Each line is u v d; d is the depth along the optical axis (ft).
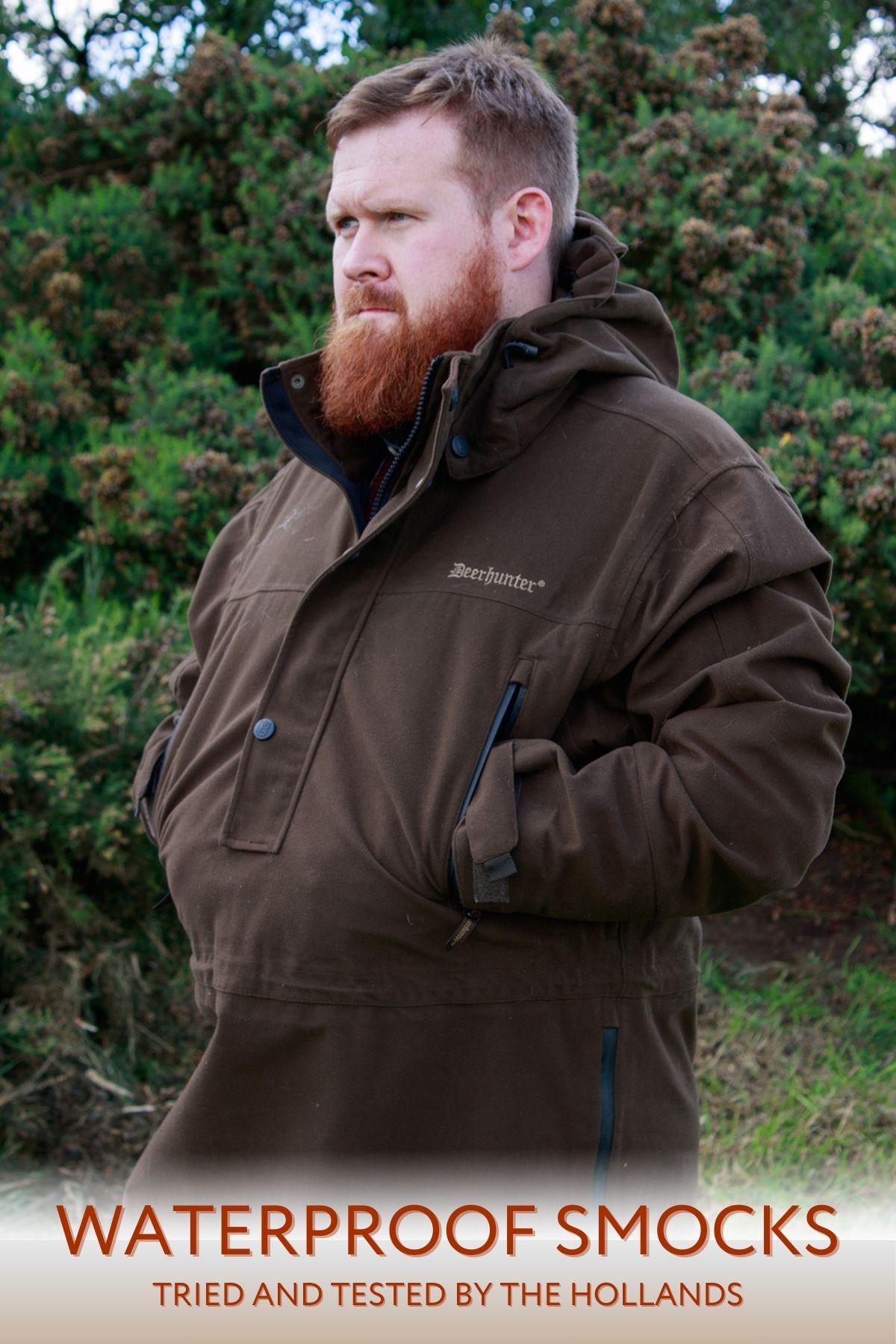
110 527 11.11
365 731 4.87
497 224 5.36
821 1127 8.79
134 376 12.42
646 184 12.35
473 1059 4.76
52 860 9.14
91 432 12.01
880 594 10.18
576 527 4.92
